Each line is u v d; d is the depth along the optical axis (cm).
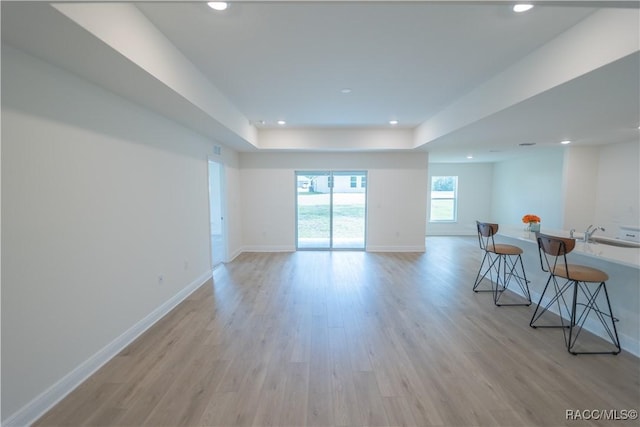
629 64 196
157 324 311
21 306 175
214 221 736
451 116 422
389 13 205
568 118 342
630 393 202
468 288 424
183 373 226
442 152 661
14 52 174
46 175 192
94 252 233
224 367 234
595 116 332
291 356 249
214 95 349
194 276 420
